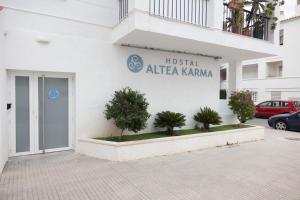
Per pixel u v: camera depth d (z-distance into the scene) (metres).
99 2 7.16
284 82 19.72
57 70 6.52
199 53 9.03
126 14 7.05
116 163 5.92
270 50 9.19
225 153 7.14
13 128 6.27
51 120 6.82
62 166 5.64
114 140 6.68
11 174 5.05
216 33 7.55
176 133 7.92
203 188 4.46
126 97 6.60
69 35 6.68
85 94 6.96
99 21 7.16
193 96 9.20
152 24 6.20
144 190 4.34
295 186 4.60
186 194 4.18
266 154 7.05
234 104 9.89
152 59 8.13
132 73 7.73
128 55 7.65
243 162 6.17
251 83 22.19
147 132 8.05
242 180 4.89
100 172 5.26
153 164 5.91
